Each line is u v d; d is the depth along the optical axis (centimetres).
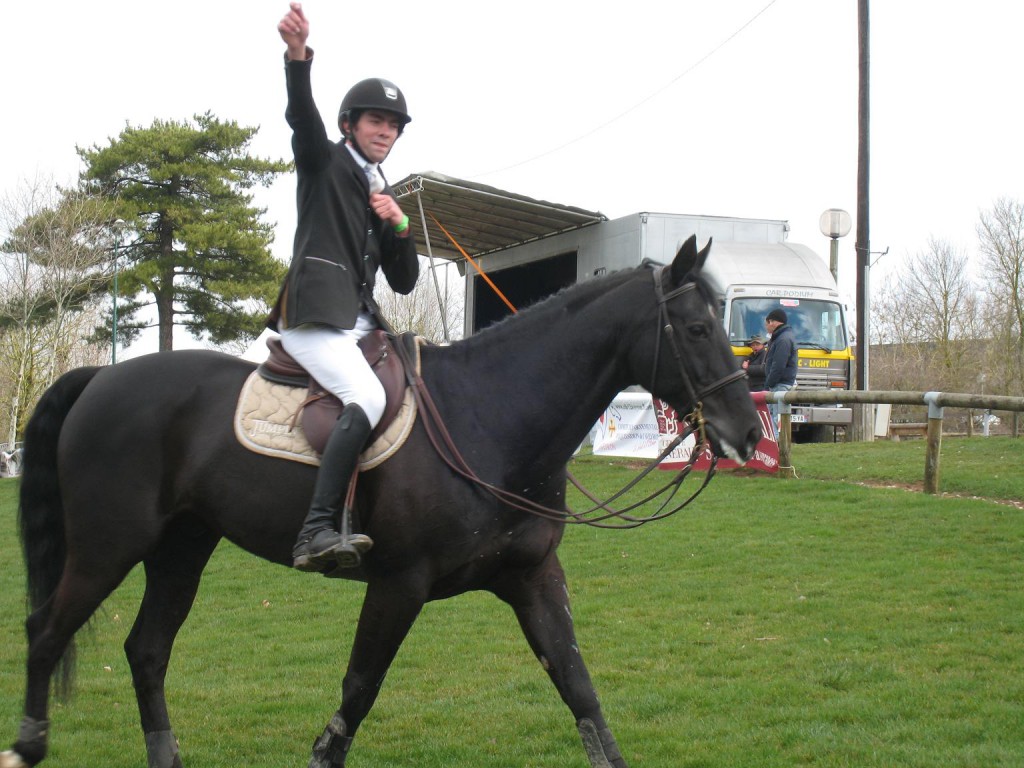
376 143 407
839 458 1331
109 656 679
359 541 366
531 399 402
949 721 474
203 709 546
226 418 413
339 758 393
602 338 404
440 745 477
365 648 393
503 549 394
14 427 2655
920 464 1234
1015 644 592
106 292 3006
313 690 579
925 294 3412
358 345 403
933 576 756
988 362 3064
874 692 523
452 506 385
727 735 475
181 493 419
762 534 930
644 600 744
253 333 3069
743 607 707
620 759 391
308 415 397
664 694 536
